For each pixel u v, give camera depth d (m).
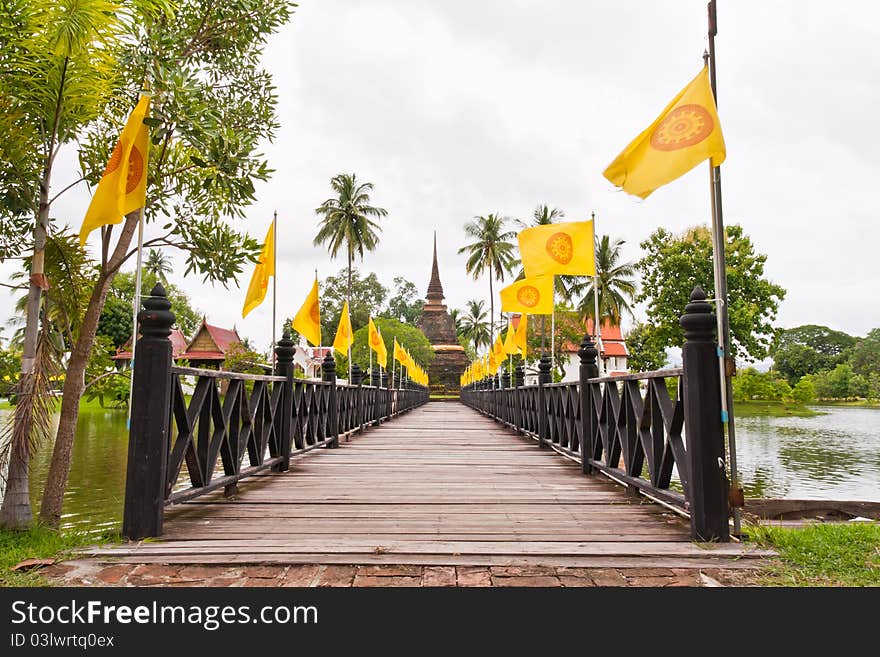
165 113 4.05
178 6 4.96
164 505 3.12
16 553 2.78
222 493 4.38
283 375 5.66
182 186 5.26
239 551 2.76
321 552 2.76
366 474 5.38
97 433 17.73
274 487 4.66
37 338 4.14
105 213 3.25
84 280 5.06
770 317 26.31
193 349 32.78
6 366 5.33
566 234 6.22
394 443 8.44
